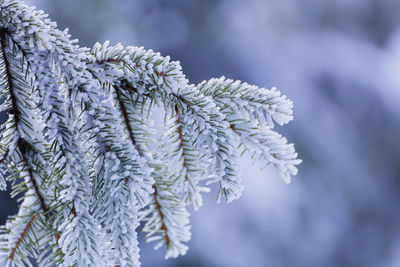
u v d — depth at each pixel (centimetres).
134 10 1094
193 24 1133
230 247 725
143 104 114
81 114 103
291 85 1054
